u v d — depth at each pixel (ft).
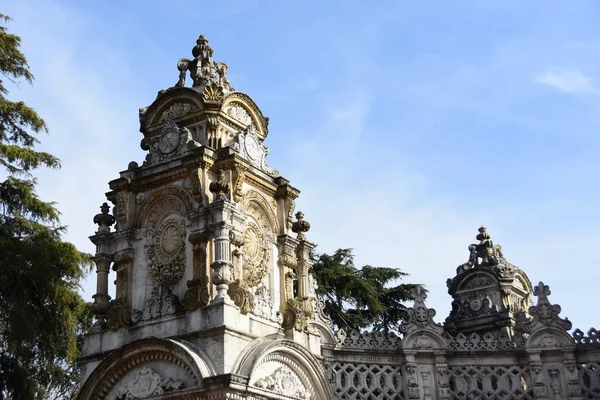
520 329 100.99
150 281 79.51
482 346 87.51
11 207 99.35
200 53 88.94
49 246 94.79
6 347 93.91
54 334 95.55
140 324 77.20
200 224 76.33
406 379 85.46
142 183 82.79
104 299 80.64
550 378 84.94
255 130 87.61
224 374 66.95
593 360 84.79
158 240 80.28
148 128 86.28
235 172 78.48
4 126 100.63
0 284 89.92
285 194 85.71
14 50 100.37
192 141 80.84
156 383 71.72
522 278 116.26
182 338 73.10
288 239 84.53
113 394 74.74
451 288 113.39
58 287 94.68
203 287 73.77
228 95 84.58
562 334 85.61
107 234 82.48
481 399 85.71
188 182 79.51
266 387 71.87
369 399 84.99
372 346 86.94
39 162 100.58
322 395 78.54
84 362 78.54
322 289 142.41
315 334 83.71
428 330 86.99
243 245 77.97
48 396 114.93
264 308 78.79
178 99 84.89
